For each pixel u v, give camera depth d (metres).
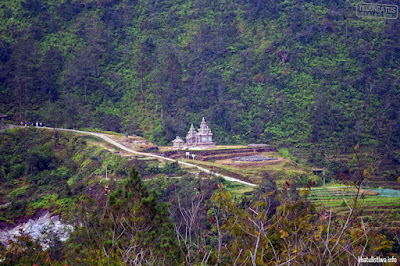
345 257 14.25
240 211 16.52
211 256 15.91
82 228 20.98
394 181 64.44
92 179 63.16
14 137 74.75
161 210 21.78
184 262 17.97
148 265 16.05
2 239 49.97
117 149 74.69
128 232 19.91
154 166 64.50
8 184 62.34
